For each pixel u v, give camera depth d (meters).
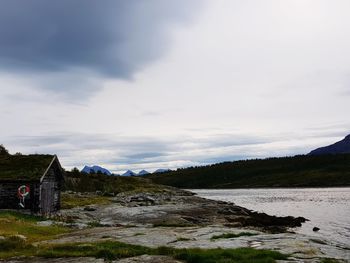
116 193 110.19
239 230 30.94
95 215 55.00
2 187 48.88
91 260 19.70
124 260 19.25
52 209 54.72
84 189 114.81
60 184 58.91
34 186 48.81
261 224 56.44
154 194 114.50
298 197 137.38
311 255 20.03
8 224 34.28
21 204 48.47
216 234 28.59
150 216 54.31
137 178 175.62
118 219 51.44
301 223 59.19
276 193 180.50
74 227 38.47
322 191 188.25
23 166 52.53
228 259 18.05
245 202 116.00
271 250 21.02
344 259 19.66
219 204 89.56
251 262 17.61
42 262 19.75
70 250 22.61
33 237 29.83
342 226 55.09
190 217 55.09
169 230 31.48
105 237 28.11
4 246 23.77
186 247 23.03
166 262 18.38
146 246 23.59
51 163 53.47
